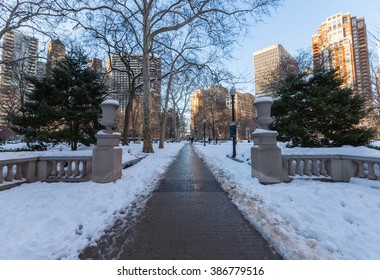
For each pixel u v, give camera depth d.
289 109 9.07
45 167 6.76
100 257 2.81
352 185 5.92
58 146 14.20
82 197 5.10
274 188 5.76
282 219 3.87
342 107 8.06
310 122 8.82
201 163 12.15
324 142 8.66
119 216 4.23
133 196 5.49
